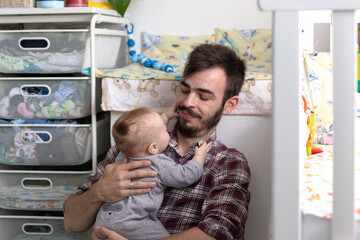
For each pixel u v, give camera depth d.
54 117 1.75
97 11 1.73
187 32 2.17
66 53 1.72
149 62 1.88
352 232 0.93
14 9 1.75
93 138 1.75
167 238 1.26
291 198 0.94
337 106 0.90
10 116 1.78
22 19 1.78
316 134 1.80
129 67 1.87
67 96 1.73
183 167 1.34
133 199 1.32
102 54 1.88
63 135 1.76
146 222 1.33
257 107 1.54
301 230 0.99
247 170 1.39
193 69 1.37
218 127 1.59
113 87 1.64
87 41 1.73
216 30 2.14
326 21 1.98
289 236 0.95
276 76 0.91
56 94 1.73
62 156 1.78
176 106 1.52
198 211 1.36
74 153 1.77
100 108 1.86
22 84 1.76
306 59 1.82
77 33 1.71
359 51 1.90
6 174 1.85
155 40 2.18
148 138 1.33
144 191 1.32
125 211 1.30
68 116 1.74
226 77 1.38
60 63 1.73
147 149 1.35
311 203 1.04
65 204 1.49
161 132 1.36
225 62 1.38
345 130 0.91
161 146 1.37
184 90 1.41
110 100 1.64
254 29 2.12
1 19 1.79
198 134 1.41
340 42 0.89
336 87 0.90
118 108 1.65
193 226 1.35
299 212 0.94
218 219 1.26
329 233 0.98
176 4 2.16
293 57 0.91
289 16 0.90
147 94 1.62
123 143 1.34
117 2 1.92
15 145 1.79
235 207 1.29
